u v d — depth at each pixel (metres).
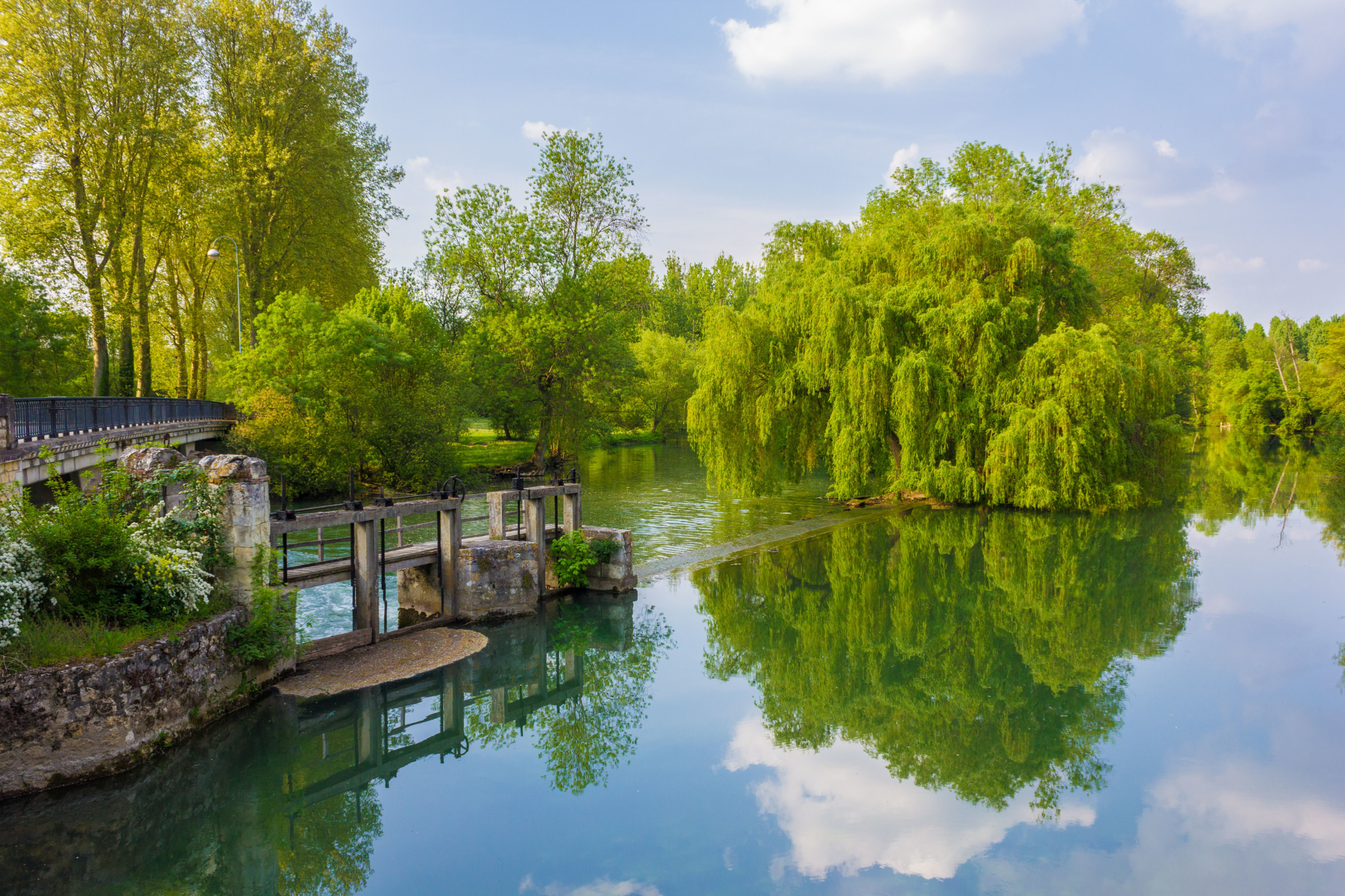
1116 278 39.12
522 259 39.22
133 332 40.16
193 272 44.62
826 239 34.69
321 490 32.50
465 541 16.20
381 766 10.18
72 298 34.03
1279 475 42.53
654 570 20.31
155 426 25.44
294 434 31.31
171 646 9.14
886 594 18.41
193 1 35.09
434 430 35.34
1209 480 40.50
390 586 18.03
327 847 8.18
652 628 15.92
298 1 37.62
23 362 31.70
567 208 40.38
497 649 13.79
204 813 8.95
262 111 35.62
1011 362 26.52
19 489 9.42
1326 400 63.22
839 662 14.13
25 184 30.88
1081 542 23.64
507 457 48.31
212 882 7.61
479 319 41.22
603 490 35.44
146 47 32.38
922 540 23.92
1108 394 25.59
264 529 11.29
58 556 9.12
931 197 36.31
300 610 16.08
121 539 9.50
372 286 45.75
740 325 28.02
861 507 30.12
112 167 33.25
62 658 8.30
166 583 9.54
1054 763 9.97
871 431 26.22
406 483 34.72
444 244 39.97
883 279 29.12
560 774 9.95
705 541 23.89
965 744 10.65
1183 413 60.69
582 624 15.98
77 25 30.83
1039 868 7.50
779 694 12.68
